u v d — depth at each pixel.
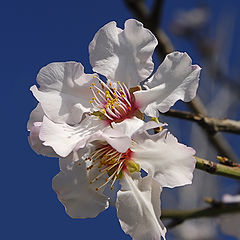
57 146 0.27
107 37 0.28
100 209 0.28
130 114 0.28
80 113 0.28
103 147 0.28
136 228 0.27
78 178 0.28
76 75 0.28
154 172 0.27
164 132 0.27
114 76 0.28
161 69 0.28
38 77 0.28
